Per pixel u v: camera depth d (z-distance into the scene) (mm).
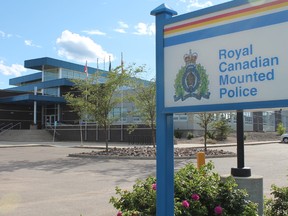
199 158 8164
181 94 3836
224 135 42875
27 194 9742
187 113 3979
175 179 5215
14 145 33719
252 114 63438
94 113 23688
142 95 25656
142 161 19188
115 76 24016
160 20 4039
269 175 13492
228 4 3520
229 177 5176
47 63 55781
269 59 3299
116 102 24266
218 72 3590
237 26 3480
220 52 3584
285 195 5539
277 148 31297
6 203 8586
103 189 10539
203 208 4777
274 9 3279
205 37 3684
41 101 51938
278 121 75000
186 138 44469
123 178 12875
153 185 5066
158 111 4000
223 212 4773
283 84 3225
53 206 8227
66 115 54969
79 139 45656
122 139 41188
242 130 5750
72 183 11719
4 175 13727
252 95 3385
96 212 7637
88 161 19219
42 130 48875
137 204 4977
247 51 3418
